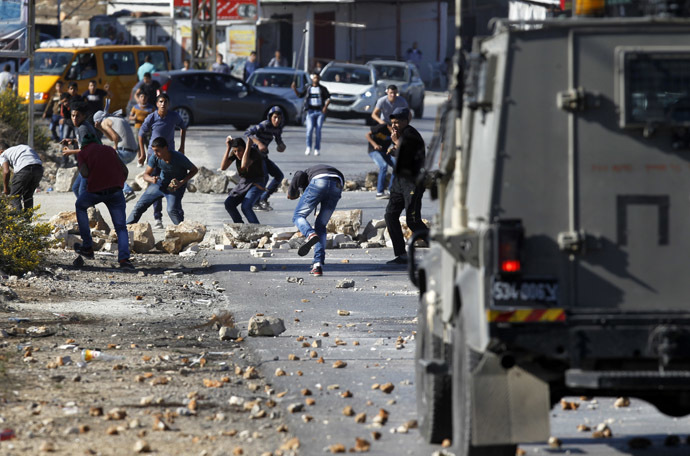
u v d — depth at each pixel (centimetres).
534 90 1841
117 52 14288
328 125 14625
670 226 1838
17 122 10688
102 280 4859
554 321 1805
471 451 1945
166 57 14725
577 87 1839
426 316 2414
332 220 6531
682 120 1833
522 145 1836
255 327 3609
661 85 1842
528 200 1833
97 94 11831
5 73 12975
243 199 6272
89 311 4053
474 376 1897
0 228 4900
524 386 1898
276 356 3266
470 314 1898
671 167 1841
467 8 19112
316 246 5122
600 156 1838
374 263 5603
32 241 4988
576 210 1831
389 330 3741
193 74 13300
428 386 2302
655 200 1839
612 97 1839
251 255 5878
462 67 2050
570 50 1844
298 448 2261
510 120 1838
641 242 1834
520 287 1809
